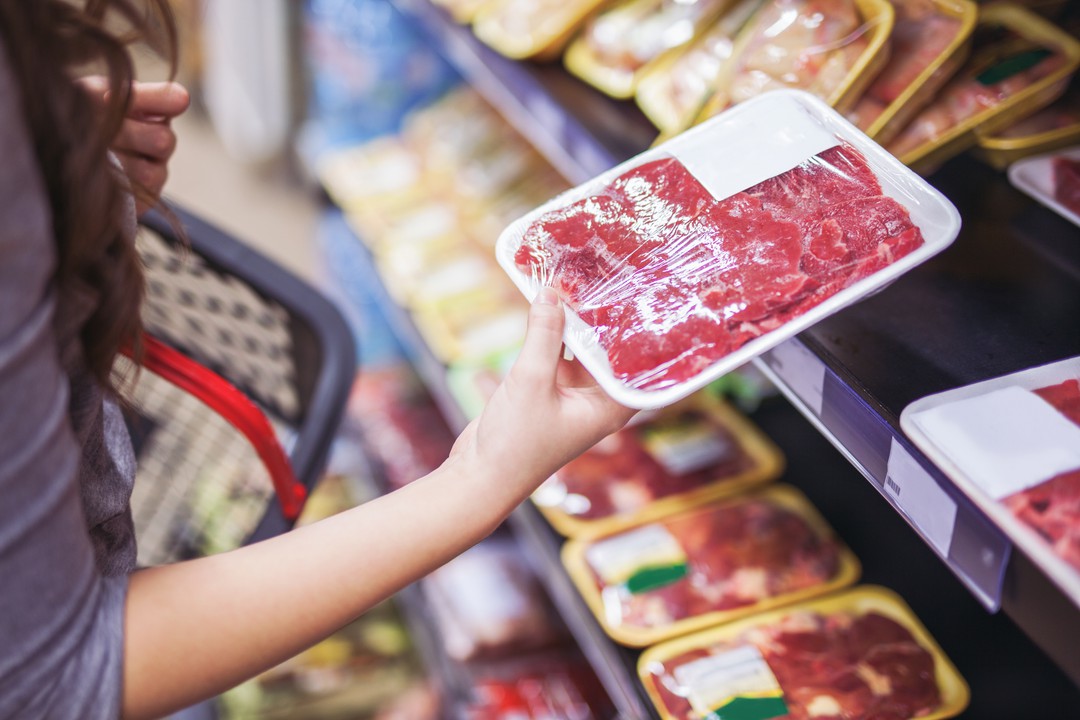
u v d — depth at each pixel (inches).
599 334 31.3
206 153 148.5
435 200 98.9
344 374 48.0
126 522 31.3
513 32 66.3
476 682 70.6
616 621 50.4
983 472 27.6
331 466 90.4
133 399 42.1
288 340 49.4
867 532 54.9
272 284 47.4
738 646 46.5
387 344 102.3
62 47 23.4
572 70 62.5
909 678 43.9
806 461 61.1
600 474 60.7
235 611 26.9
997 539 27.8
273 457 42.8
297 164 138.3
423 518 28.6
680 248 32.4
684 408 65.3
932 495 30.1
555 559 56.6
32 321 21.6
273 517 44.8
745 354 29.8
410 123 108.7
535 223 34.6
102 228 25.3
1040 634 27.4
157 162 38.5
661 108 55.3
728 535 54.8
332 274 111.0
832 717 42.5
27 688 22.6
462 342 81.0
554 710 67.7
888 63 44.6
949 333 35.6
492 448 29.1
